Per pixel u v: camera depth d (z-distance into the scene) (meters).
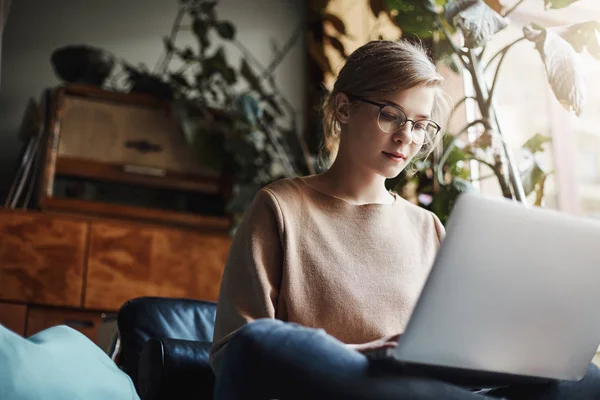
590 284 1.21
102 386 1.34
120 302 3.13
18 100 3.63
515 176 2.45
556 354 1.25
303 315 1.43
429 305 1.09
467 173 2.67
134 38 3.86
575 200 2.85
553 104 2.89
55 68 3.45
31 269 3.05
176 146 3.54
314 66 3.98
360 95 1.50
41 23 3.74
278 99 3.95
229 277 1.45
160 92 3.54
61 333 1.42
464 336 1.14
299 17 4.07
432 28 2.58
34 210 3.23
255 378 1.08
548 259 1.16
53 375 1.26
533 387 1.31
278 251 1.46
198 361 1.60
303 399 1.06
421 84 1.47
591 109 2.79
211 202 3.56
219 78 3.85
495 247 1.11
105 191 3.42
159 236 3.23
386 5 2.72
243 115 3.45
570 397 1.30
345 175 1.56
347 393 1.06
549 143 2.88
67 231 3.11
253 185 3.40
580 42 2.33
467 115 2.83
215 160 3.47
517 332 1.19
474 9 2.40
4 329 1.26
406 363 1.11
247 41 4.03
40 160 3.30
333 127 1.65
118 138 3.46
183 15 3.95
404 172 2.66
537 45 2.33
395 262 1.54
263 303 1.39
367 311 1.46
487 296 1.13
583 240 1.17
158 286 3.19
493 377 1.22
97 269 3.12
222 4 4.03
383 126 1.47
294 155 3.56
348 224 1.53
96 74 3.47
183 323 1.89
